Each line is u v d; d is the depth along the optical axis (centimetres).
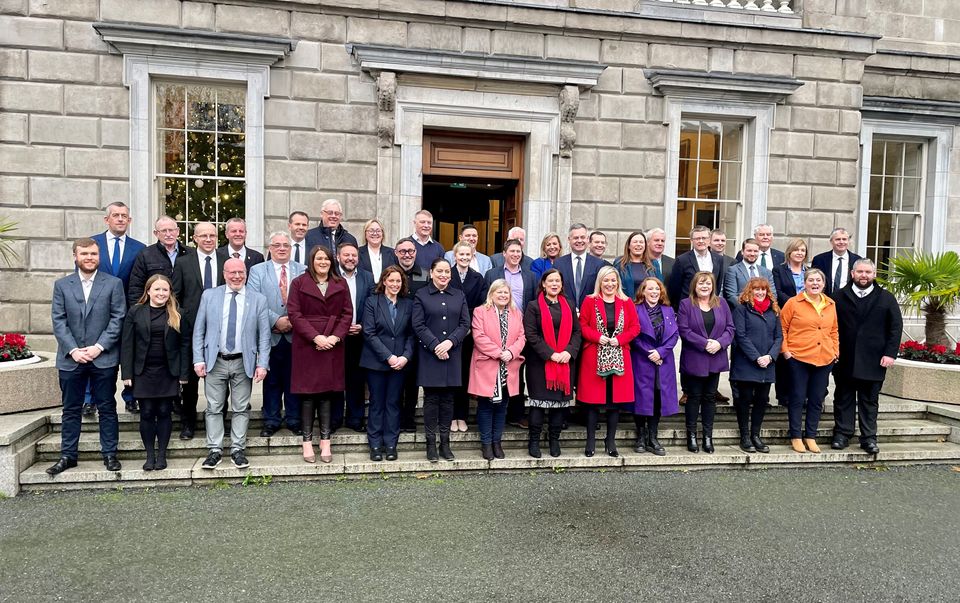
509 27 945
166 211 905
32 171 845
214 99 906
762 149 1033
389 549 452
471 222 1112
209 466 569
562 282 627
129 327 544
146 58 855
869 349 664
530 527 496
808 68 1038
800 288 719
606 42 979
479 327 605
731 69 1016
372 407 605
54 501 528
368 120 919
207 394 568
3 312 848
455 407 668
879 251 1223
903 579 429
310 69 900
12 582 397
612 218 998
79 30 841
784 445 705
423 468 606
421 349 598
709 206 1059
